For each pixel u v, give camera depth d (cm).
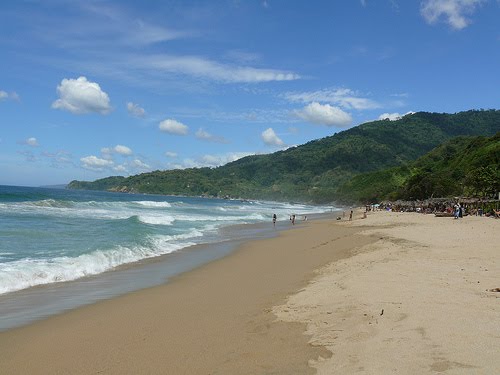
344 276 1082
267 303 902
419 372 440
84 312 904
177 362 579
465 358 462
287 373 498
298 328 672
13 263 1370
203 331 719
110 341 696
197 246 2198
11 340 716
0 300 1002
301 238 2662
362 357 506
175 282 1262
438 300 729
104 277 1323
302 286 1073
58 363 605
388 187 12338
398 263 1205
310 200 17575
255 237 2750
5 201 5125
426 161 13688
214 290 1122
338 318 690
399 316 647
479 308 664
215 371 533
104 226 2719
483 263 1173
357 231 2945
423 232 2439
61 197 7781
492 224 2986
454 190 7725
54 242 1906
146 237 2311
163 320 816
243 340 648
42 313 896
